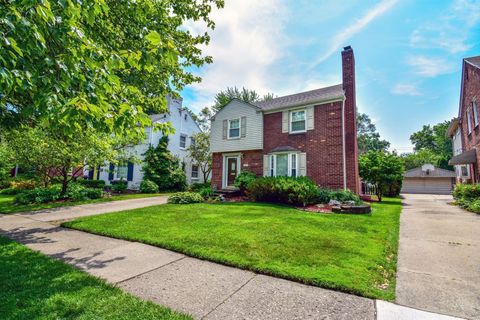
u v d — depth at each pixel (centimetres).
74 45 251
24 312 227
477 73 1235
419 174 2777
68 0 221
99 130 273
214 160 1529
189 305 252
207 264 371
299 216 718
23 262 365
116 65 271
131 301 254
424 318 231
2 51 193
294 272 325
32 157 1057
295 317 232
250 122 1384
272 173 1286
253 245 440
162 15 575
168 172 1859
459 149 1900
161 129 360
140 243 479
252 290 287
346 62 1228
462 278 321
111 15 493
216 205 962
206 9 661
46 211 891
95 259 390
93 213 847
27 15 220
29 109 253
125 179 1914
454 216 825
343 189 1048
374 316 234
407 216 824
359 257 384
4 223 683
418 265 368
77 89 269
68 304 244
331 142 1137
